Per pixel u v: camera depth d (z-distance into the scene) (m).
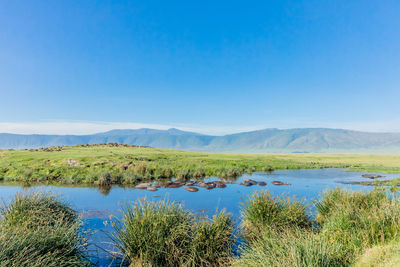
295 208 9.93
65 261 6.12
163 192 18.81
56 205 10.30
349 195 10.84
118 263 7.18
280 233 7.46
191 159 44.91
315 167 43.31
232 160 46.53
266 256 5.69
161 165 34.25
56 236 6.62
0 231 6.09
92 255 7.66
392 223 6.66
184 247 7.31
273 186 22.27
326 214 10.22
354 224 7.44
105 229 10.14
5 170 27.02
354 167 43.94
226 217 9.01
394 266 4.60
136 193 18.36
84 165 30.88
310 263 4.70
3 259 5.00
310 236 6.64
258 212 9.49
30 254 5.48
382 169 40.69
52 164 30.91
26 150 51.06
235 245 8.16
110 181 23.50
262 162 46.38
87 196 17.16
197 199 16.28
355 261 5.34
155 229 7.29
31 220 8.31
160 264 6.93
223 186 21.58
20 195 9.66
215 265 7.05
